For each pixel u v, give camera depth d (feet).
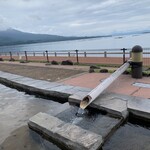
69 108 18.17
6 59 70.59
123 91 19.70
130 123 15.49
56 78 28.60
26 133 14.89
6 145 13.53
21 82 27.25
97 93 17.53
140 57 23.50
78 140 12.01
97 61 45.03
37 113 17.81
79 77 27.94
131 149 12.09
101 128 14.16
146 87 20.54
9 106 21.21
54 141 13.24
